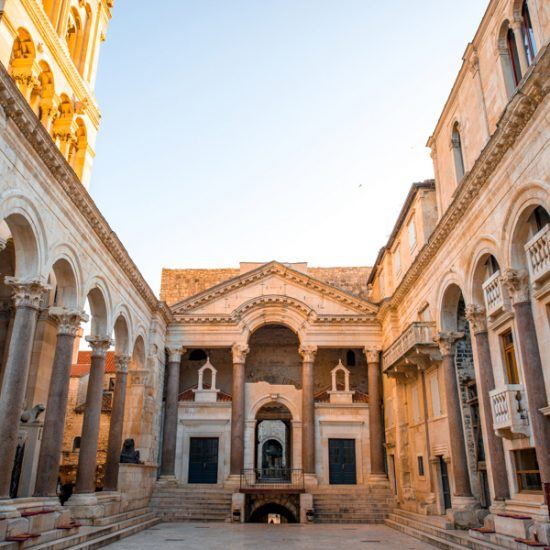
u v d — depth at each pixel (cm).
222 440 3622
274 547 1883
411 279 2831
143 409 3177
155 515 2873
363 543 2020
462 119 2208
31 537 1448
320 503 3011
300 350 3634
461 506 2141
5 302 2270
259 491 2948
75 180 1888
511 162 1675
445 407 2420
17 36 1977
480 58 2025
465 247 2089
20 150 1579
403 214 3036
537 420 1516
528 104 1505
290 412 3934
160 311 3397
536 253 1532
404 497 2908
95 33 2736
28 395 2297
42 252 1744
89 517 2105
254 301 3666
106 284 2409
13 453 1566
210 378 4119
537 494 1620
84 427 2280
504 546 1570
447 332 2384
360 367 4122
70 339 2020
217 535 2252
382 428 3597
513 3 1745
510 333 1823
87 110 2531
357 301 3647
